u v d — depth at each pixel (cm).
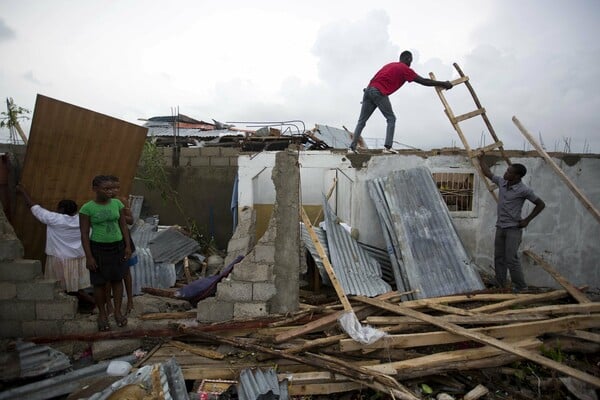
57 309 413
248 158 688
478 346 418
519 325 422
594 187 641
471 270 562
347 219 653
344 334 415
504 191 549
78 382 345
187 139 1059
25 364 362
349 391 363
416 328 439
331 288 575
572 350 433
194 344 421
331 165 651
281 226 448
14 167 521
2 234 408
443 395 362
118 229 415
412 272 539
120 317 425
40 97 473
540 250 647
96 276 404
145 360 383
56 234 451
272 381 336
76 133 514
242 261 448
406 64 671
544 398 367
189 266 707
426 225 583
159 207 929
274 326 429
